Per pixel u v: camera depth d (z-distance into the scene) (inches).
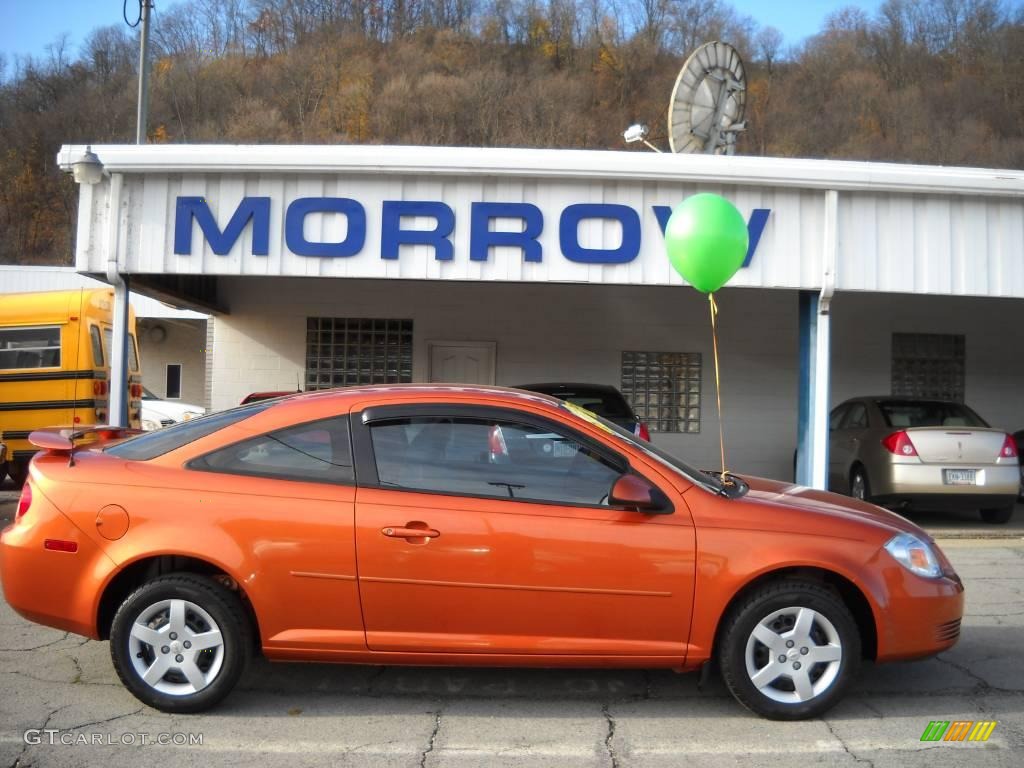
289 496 163.0
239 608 163.5
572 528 161.5
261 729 160.6
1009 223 369.4
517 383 553.0
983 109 1931.6
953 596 170.2
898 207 366.0
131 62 2119.8
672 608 161.8
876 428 405.7
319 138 1945.1
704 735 160.2
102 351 486.0
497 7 2257.6
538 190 362.3
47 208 1924.2
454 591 160.4
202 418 180.2
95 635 165.6
